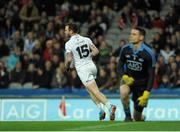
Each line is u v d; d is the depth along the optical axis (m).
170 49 55.50
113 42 59.59
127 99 32.22
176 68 50.91
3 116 48.94
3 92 49.62
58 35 55.50
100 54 52.31
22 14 59.72
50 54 52.88
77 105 48.72
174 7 60.47
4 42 57.12
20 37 57.31
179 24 58.84
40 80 50.75
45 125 27.80
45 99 49.03
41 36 56.25
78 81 49.88
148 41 59.16
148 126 27.25
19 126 27.44
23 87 50.91
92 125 27.73
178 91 48.94
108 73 49.72
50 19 61.97
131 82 32.06
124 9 60.16
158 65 50.50
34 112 48.94
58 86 50.16
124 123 28.39
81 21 60.47
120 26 60.12
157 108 48.34
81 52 34.03
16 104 49.03
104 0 62.34
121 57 32.50
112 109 32.66
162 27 59.88
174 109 48.38
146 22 59.94
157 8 62.84
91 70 34.06
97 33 57.78
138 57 31.88
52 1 62.25
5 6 60.66
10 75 51.44
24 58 53.31
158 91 48.94
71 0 62.88
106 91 48.94
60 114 48.75
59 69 50.41
